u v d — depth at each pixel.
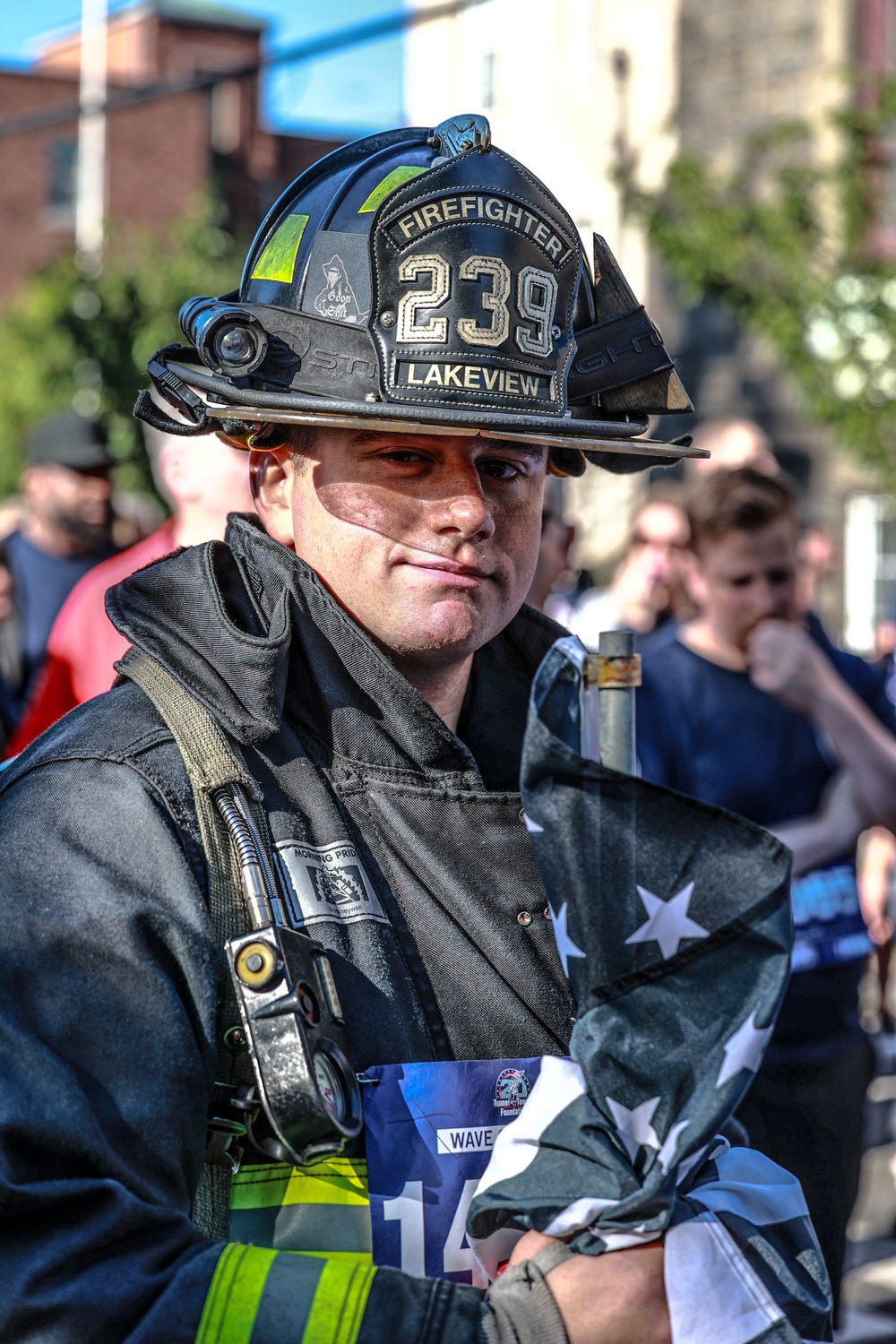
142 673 1.79
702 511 4.04
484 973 1.80
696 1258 1.60
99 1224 1.46
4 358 19.22
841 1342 4.87
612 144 12.90
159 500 16.11
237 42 35.81
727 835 1.67
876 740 3.84
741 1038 1.62
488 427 1.74
